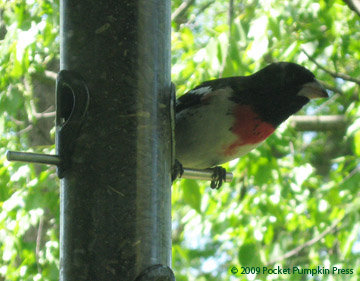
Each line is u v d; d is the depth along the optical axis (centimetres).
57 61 1473
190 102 799
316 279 1481
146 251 648
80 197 649
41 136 1466
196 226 1384
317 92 830
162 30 704
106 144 658
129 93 672
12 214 1191
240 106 799
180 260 1773
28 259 1209
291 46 1235
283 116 831
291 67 833
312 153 1948
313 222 1351
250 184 1420
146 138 672
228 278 1731
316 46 1215
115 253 640
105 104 666
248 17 1284
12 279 1181
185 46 1343
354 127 1220
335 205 1346
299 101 834
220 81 831
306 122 1750
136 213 651
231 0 1182
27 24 1197
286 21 1214
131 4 686
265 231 1299
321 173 1950
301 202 1370
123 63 675
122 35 680
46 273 1173
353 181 1323
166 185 687
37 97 1509
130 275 638
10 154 626
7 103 1223
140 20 687
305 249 1523
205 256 1944
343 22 1335
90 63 675
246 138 802
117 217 646
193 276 2003
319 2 1235
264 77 826
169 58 717
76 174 652
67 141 654
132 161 660
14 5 1244
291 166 1399
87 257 640
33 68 1273
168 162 694
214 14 1653
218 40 1114
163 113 693
